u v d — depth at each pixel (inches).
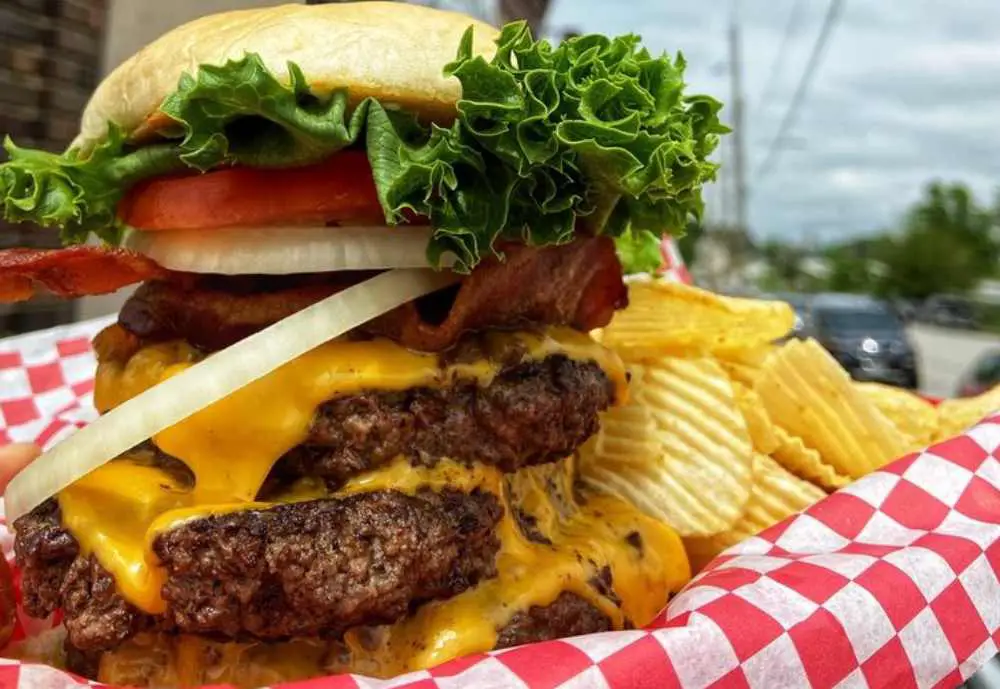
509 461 6.8
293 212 6.4
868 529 8.0
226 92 5.8
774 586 6.9
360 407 6.4
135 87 6.8
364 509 6.2
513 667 5.7
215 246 6.6
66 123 19.9
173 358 7.0
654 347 9.5
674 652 6.0
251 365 6.3
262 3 8.7
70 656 7.1
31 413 12.0
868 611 6.7
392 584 6.0
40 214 6.7
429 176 6.0
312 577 5.9
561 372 7.1
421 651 6.3
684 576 8.4
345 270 6.8
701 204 7.9
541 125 6.2
